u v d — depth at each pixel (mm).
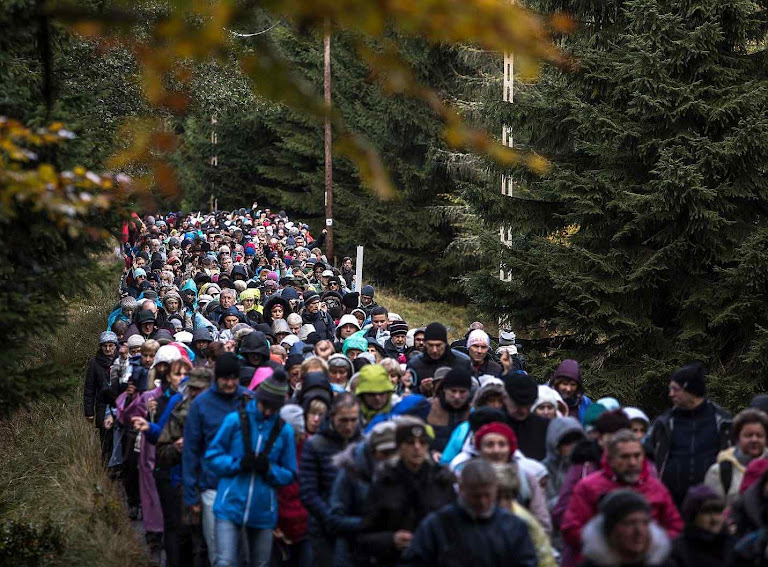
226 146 113688
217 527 15016
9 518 20500
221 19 5484
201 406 15938
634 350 43750
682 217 42719
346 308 37781
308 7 5309
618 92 43594
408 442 12078
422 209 89562
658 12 42188
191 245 60531
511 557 10547
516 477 11898
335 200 98750
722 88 42188
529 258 45500
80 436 26344
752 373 40281
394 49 5383
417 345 26266
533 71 5227
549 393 16344
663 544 9438
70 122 15328
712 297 42156
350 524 12703
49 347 37031
